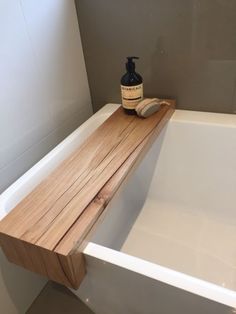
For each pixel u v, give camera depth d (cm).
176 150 116
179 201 125
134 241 115
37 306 114
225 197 116
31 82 94
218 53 100
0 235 61
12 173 94
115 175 76
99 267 63
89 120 113
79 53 117
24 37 88
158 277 57
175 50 105
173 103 113
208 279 100
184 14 97
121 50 113
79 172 77
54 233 59
